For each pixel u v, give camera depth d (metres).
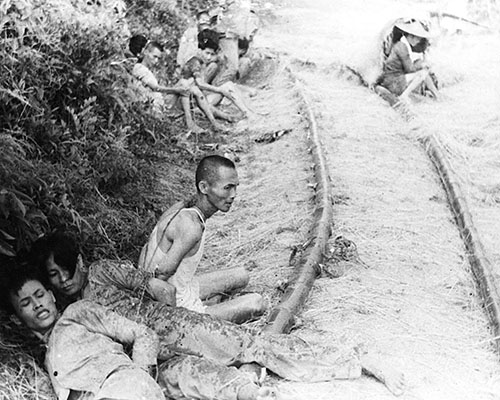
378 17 16.05
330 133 10.09
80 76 8.03
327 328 5.96
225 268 7.03
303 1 17.23
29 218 5.98
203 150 9.84
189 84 10.69
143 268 5.78
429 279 6.81
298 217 7.81
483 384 5.36
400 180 8.85
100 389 4.71
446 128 10.18
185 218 5.67
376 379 5.31
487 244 7.45
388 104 11.22
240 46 12.36
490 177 8.99
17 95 6.87
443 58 13.12
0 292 4.98
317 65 12.74
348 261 6.96
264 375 5.25
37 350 5.31
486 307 6.33
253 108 11.35
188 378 4.96
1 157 6.09
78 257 5.34
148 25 11.97
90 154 7.84
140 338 4.96
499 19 15.48
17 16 7.30
